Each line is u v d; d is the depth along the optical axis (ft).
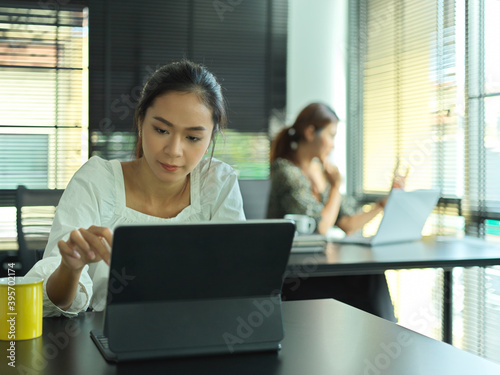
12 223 11.43
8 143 11.68
